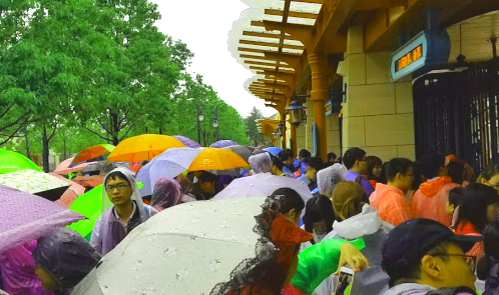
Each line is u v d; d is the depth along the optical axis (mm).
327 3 9266
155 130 33438
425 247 2215
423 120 12523
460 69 11570
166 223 2334
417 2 7672
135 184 4754
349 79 11172
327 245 3240
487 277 3186
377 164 7309
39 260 2936
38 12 17125
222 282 2025
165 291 2068
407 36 9758
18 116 19719
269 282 2107
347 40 11484
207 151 8766
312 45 12562
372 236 3527
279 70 20984
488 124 10266
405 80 10938
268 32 14430
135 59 29797
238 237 2184
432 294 1994
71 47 18281
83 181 9359
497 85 9859
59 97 17016
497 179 4949
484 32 11117
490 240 3102
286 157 11703
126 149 9648
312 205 4500
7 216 2744
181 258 2145
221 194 6082
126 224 4688
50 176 4930
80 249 2957
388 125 11016
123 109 26219
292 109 16438
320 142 13398
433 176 6363
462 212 4051
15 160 5520
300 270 3227
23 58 15555
